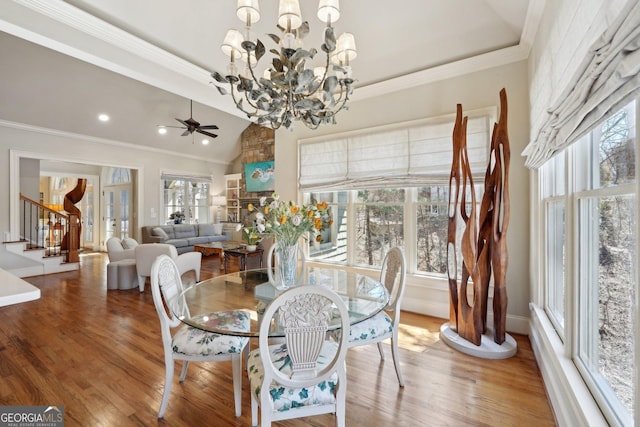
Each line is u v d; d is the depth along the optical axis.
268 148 8.12
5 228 5.14
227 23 2.73
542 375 2.07
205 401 1.87
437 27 2.67
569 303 1.62
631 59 0.75
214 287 2.28
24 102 4.94
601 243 1.35
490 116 2.85
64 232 6.52
